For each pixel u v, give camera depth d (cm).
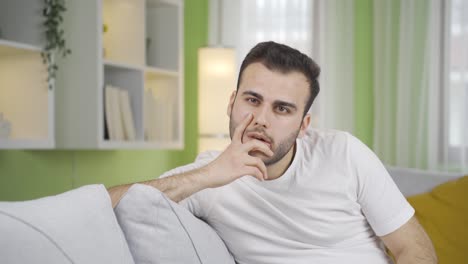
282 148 144
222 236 158
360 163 156
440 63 394
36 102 271
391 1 407
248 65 145
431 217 235
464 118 388
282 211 155
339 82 420
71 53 302
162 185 134
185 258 128
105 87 303
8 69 278
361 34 421
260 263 157
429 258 152
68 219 103
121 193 127
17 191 306
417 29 399
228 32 439
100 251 106
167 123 360
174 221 127
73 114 303
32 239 96
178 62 370
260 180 141
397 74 405
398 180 259
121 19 344
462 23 387
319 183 153
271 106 142
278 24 431
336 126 420
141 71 329
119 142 310
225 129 398
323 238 156
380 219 154
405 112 402
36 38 278
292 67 143
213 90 399
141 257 122
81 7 300
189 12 449
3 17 284
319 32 421
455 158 392
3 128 253
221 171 138
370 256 158
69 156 339
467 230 228
